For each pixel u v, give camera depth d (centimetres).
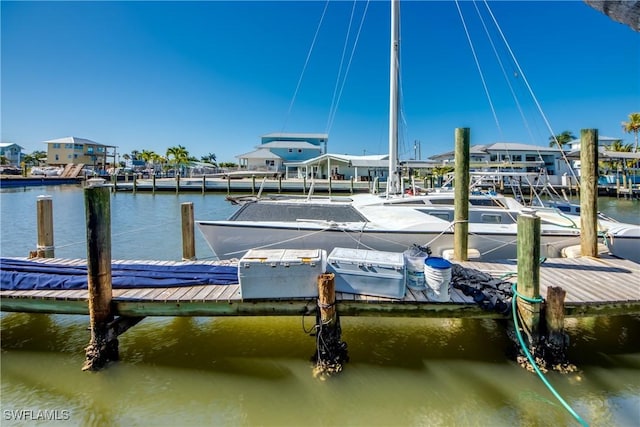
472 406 376
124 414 365
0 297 455
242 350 470
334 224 674
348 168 3694
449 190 991
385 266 428
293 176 4128
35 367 435
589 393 389
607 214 2078
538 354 412
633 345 475
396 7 844
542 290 470
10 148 7819
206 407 375
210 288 473
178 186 3042
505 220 734
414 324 535
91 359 424
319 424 354
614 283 494
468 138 572
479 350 469
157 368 434
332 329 417
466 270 501
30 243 1152
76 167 4538
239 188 3184
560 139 5038
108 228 430
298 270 421
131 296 448
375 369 432
